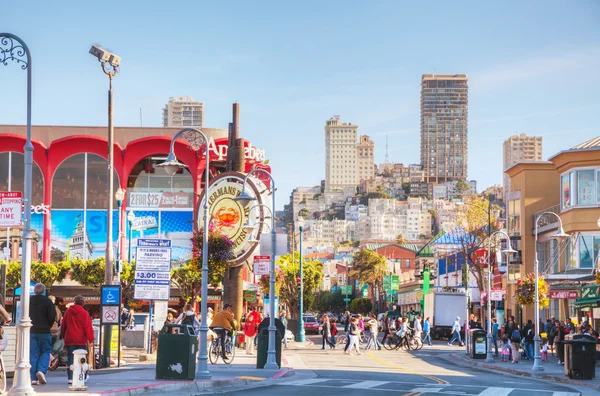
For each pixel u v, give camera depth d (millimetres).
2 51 16234
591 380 29234
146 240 27453
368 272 145125
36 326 19000
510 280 75688
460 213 73188
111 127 33719
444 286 88750
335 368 32562
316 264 99812
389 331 54000
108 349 26031
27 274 15461
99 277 66438
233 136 48094
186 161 71688
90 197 70875
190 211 71750
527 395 21594
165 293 27484
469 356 45375
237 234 45562
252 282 79875
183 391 19828
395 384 24000
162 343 21094
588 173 59469
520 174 74500
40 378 18797
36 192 70312
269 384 23547
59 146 70750
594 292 40281
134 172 72250
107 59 33438
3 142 69812
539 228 71438
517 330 40719
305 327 81938
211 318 35656
